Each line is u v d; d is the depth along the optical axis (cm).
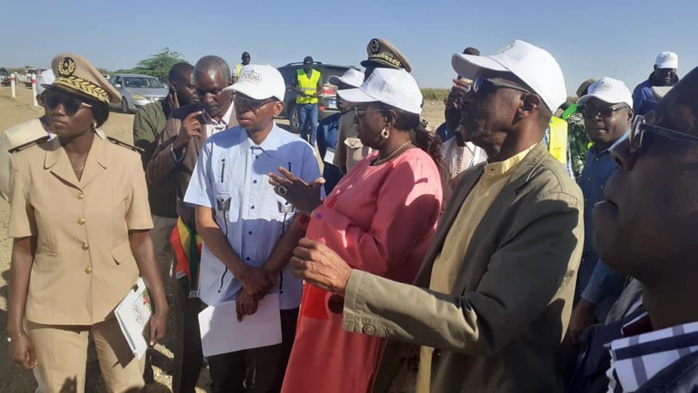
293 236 273
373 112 229
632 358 99
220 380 297
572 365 161
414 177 217
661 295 105
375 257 212
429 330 142
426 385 182
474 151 352
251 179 280
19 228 235
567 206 146
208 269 292
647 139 103
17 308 240
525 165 161
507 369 153
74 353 246
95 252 240
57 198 233
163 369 382
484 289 144
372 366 220
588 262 316
